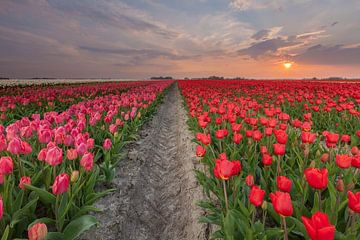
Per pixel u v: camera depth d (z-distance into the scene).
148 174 6.38
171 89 43.56
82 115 6.16
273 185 3.53
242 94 19.00
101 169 5.22
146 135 9.40
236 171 2.83
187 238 4.18
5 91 20.95
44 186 3.78
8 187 3.21
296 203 2.93
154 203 5.36
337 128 7.63
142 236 4.26
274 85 24.73
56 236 2.68
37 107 12.34
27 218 3.10
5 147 3.54
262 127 7.06
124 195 4.88
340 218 2.88
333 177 3.50
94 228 3.78
